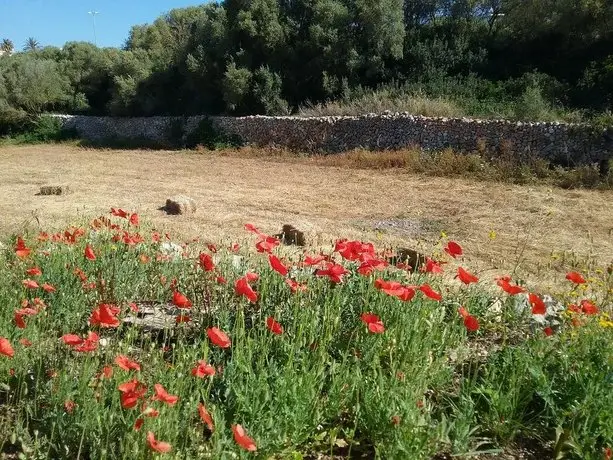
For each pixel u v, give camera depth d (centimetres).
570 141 1617
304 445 287
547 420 311
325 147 2252
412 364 332
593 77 2086
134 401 237
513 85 2223
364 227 1059
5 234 867
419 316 368
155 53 3544
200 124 2741
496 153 1736
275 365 310
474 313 435
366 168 1842
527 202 1245
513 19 2488
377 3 2517
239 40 2820
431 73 2492
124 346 324
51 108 3656
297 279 433
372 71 2611
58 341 358
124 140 2983
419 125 1969
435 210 1205
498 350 371
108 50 3869
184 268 495
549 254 862
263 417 271
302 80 2755
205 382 304
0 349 251
